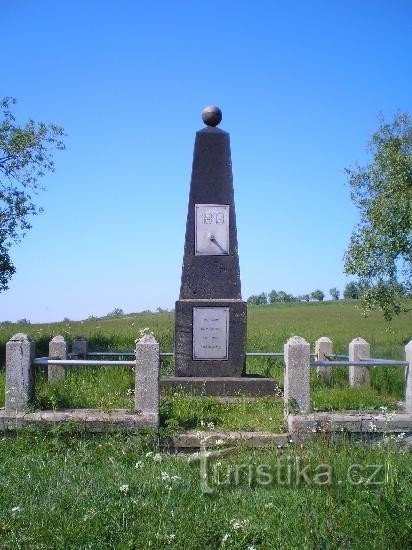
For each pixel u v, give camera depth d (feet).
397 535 16.60
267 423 28.30
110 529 17.11
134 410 27.48
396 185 101.40
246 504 19.27
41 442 25.71
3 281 84.02
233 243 41.11
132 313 184.96
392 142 107.34
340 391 36.14
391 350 71.56
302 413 27.81
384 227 97.14
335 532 16.85
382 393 37.32
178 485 20.40
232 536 16.93
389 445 25.43
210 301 40.14
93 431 26.63
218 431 26.99
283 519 17.88
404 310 103.81
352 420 26.99
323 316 163.02
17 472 21.94
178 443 26.30
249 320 148.36
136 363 27.61
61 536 16.51
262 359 51.42
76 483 20.65
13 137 85.56
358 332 108.37
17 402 27.96
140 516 18.03
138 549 16.26
